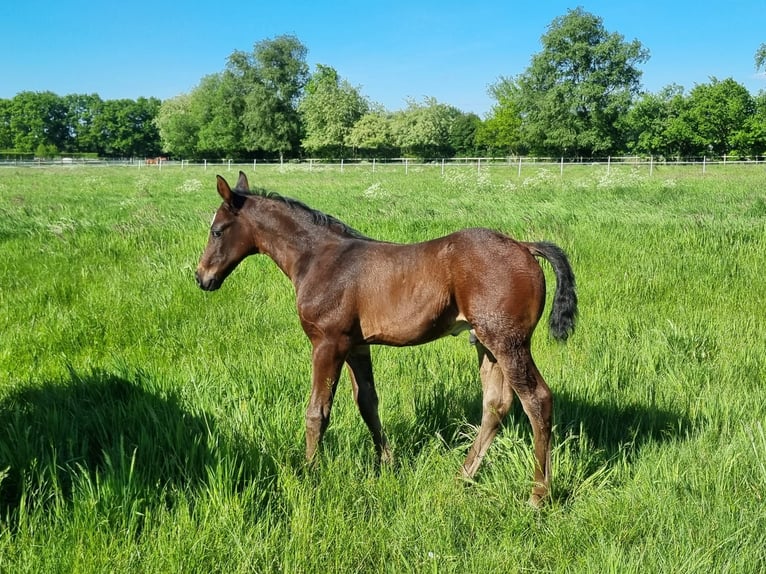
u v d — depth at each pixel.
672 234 10.58
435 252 3.50
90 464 3.77
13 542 2.99
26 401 4.60
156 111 113.38
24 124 112.50
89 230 11.80
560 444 3.85
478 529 3.21
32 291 7.72
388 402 4.57
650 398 4.63
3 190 26.22
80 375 4.90
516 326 3.33
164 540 2.97
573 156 65.88
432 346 5.89
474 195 20.88
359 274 3.65
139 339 6.29
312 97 72.88
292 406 4.45
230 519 3.13
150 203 18.95
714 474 3.52
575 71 64.38
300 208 4.06
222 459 3.54
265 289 8.02
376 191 21.52
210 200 20.80
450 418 4.43
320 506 3.32
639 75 63.72
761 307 6.95
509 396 3.77
